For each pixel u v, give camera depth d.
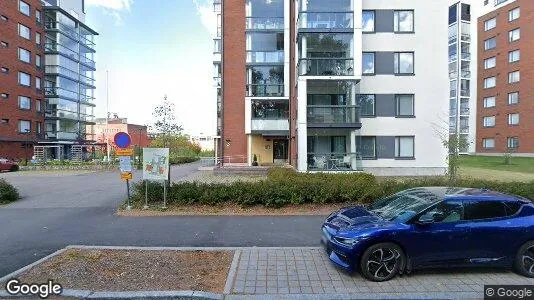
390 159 21.22
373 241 5.10
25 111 39.19
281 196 10.53
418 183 11.40
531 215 5.50
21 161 33.75
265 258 5.96
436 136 21.20
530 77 42.78
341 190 10.79
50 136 43.06
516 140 44.53
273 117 26.89
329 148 21.59
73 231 7.98
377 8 21.38
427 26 21.38
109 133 68.38
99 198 12.98
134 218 9.33
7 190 12.32
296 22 22.59
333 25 20.11
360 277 5.18
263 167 23.27
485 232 5.28
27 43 39.72
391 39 21.36
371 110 21.31
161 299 4.42
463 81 52.31
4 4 36.34
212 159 45.53
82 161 34.34
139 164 33.44
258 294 4.59
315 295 4.56
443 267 5.29
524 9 43.62
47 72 43.22
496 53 47.59
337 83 20.81
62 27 45.00
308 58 19.97
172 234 7.70
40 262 5.68
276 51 26.70
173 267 5.47
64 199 12.75
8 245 6.89
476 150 50.66
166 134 40.28
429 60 21.36
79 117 48.78
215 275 5.17
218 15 37.28
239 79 27.19
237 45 27.20
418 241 5.18
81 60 49.97
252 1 26.69
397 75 21.30
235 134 27.39
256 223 8.75
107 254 6.11
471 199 5.50
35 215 9.83
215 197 10.58
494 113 47.88
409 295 4.61
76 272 5.21
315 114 20.03
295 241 7.15
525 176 21.50
